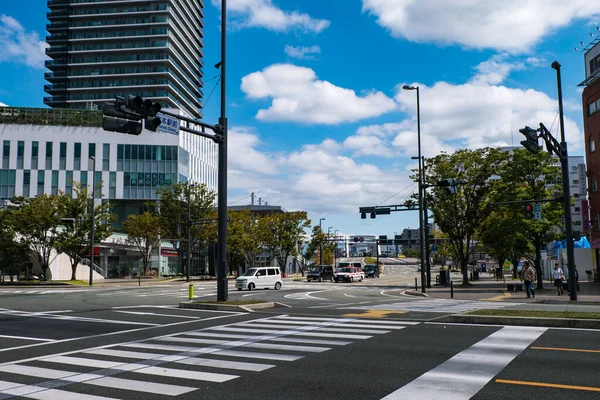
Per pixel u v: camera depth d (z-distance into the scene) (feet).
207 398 21.63
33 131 238.27
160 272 241.35
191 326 47.70
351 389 22.68
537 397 20.88
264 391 22.63
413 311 60.03
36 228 151.12
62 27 396.16
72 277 168.25
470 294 102.17
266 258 298.97
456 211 141.08
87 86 390.01
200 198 211.82
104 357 31.78
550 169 114.62
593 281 140.56
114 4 387.34
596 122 132.46
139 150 248.52
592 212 135.64
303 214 232.73
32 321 53.67
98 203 239.91
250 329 44.55
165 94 384.68
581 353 30.40
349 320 50.57
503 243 118.01
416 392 21.93
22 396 22.36
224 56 71.36
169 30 389.60
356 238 277.64
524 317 44.98
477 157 139.23
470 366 27.14
